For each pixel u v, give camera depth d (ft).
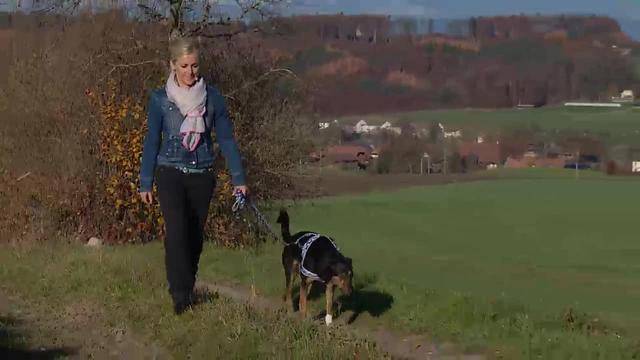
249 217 65.36
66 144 61.05
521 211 173.17
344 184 194.80
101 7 65.77
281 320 24.86
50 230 60.80
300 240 32.71
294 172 72.38
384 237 131.34
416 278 76.69
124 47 63.52
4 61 64.54
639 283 87.04
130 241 61.05
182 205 25.25
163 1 66.23
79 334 26.84
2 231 60.59
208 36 68.64
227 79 69.15
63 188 60.75
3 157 62.08
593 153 273.75
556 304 55.98
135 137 60.59
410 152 231.09
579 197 200.64
